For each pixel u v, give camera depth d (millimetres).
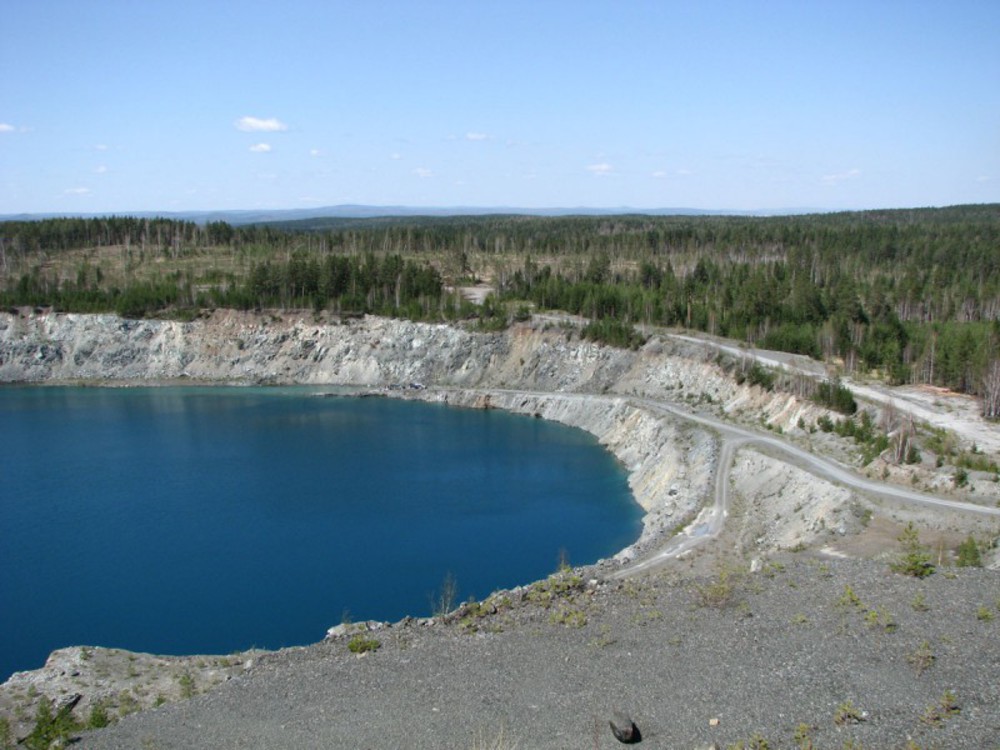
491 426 152500
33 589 80062
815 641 45031
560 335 174875
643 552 78188
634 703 40281
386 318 197875
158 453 133375
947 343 132875
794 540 76938
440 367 185375
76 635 70562
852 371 137625
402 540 93312
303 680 45500
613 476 119875
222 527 97750
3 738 44250
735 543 79062
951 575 53250
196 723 41375
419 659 47281
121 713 47219
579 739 37406
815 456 95625
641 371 155375
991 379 108812
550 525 98438
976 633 44156
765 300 169625
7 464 126562
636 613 51594
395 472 122125
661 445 118188
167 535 95000
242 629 71250
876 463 87438
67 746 40094
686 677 42469
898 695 38562
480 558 87625
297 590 79438
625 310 182875
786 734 36062
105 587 80375
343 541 93000
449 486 115000
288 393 184125
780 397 119312
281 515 102125
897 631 45125
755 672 42250
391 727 39688
